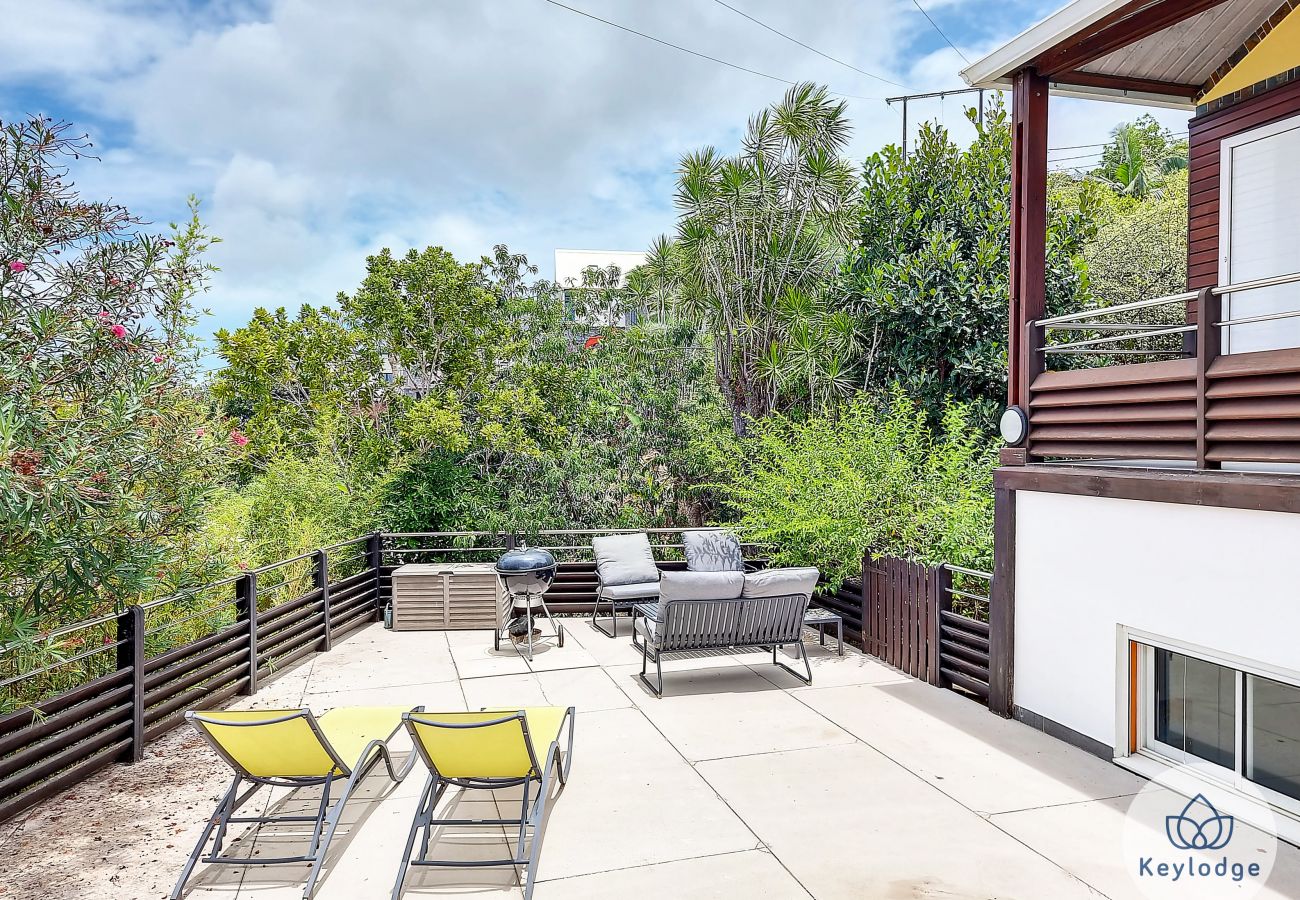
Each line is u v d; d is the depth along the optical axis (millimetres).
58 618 5242
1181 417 4457
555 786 4824
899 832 4180
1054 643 5426
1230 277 6723
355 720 4910
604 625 9266
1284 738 4145
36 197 4637
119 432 4828
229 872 3943
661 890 3684
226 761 4078
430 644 8547
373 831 4363
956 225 12383
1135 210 19516
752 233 12586
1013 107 5773
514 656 7953
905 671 7160
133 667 5402
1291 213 6246
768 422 10695
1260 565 4070
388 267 14367
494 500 13539
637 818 4406
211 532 6879
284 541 9227
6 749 4469
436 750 3971
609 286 15680
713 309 12742
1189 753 4680
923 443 11141
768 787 4762
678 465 13680
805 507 8156
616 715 6121
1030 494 5605
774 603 6773
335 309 14727
